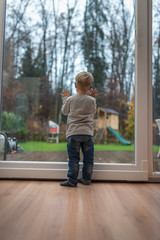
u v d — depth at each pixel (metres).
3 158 1.77
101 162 1.75
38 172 1.65
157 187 1.50
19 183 1.54
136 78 1.73
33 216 0.95
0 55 1.76
